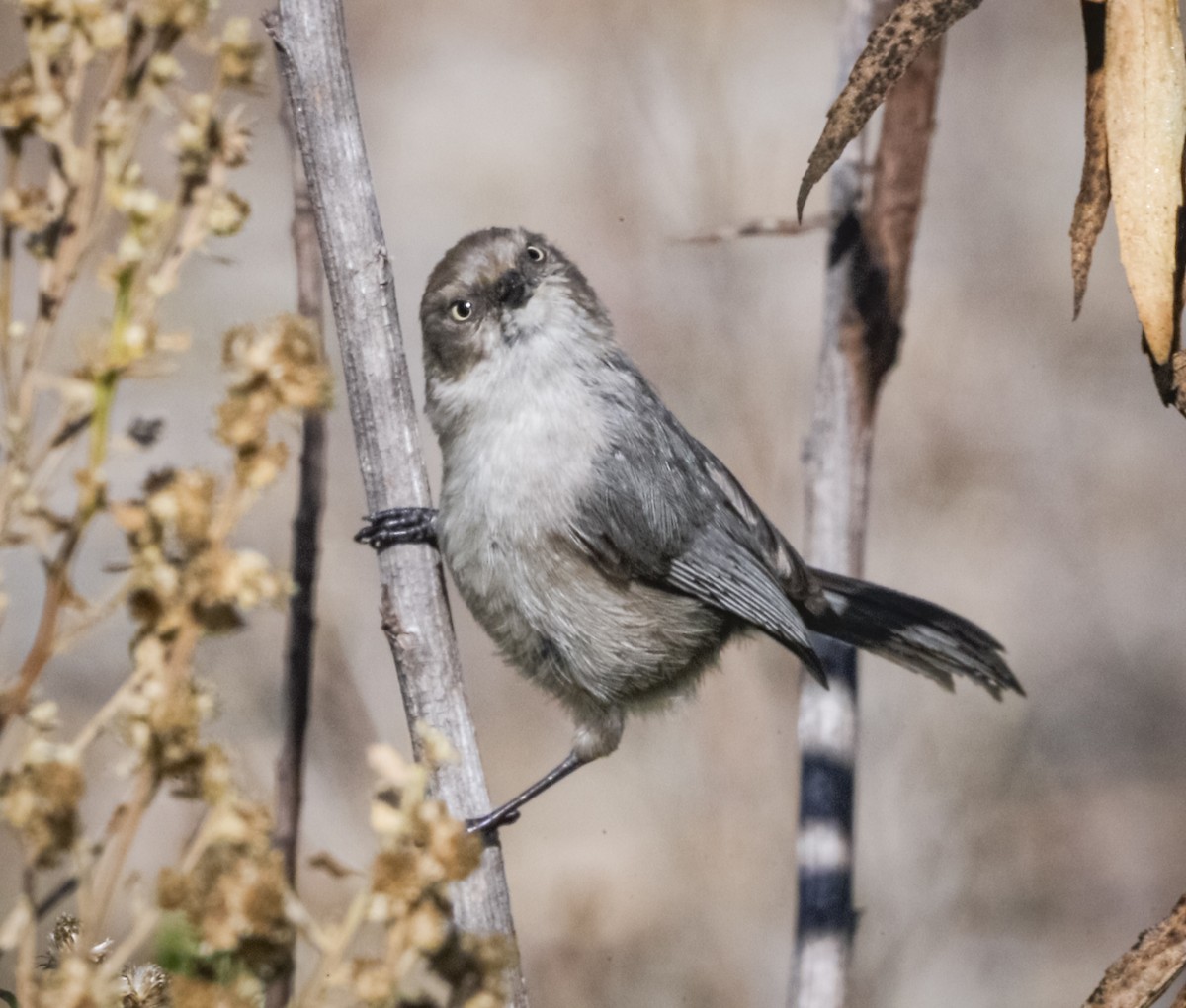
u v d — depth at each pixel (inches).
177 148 140.9
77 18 137.1
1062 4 1024.2
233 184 682.2
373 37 1075.9
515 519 349.4
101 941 140.9
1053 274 871.1
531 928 545.0
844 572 307.1
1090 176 182.4
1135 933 556.1
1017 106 983.6
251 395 133.9
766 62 970.1
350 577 500.1
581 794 602.5
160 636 134.3
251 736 464.8
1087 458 767.1
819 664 299.4
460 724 243.1
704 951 517.3
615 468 354.0
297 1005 129.3
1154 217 178.5
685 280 682.2
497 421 353.1
